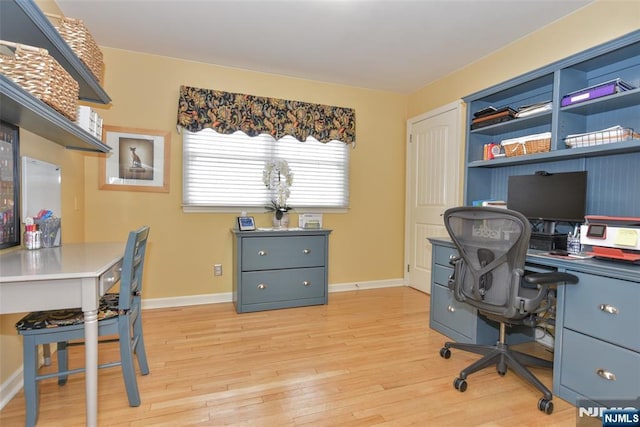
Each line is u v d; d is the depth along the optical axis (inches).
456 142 132.2
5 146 64.7
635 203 77.9
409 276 159.9
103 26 102.3
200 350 89.5
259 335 100.0
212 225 131.4
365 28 102.4
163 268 125.8
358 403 66.4
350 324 109.9
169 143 124.3
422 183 151.2
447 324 99.7
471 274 75.7
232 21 99.1
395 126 160.6
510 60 111.4
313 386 72.5
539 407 64.2
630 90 70.8
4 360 65.1
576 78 86.1
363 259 156.9
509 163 102.0
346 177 151.1
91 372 54.4
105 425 58.9
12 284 49.6
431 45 113.0
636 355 57.1
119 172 119.0
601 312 62.1
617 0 82.4
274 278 123.8
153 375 76.3
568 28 93.8
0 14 52.7
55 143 88.6
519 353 78.9
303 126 139.5
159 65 122.3
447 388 72.2
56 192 88.2
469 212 73.2
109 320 62.3
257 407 64.8
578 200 81.3
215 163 130.3
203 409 63.9
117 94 117.8
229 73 131.6
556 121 84.9
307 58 123.6
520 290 71.6
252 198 135.4
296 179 143.0
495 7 90.7
